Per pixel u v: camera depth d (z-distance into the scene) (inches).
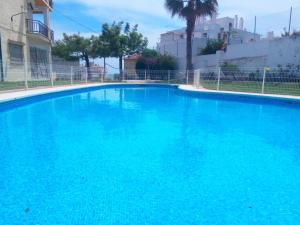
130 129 236.7
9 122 261.1
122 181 124.5
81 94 565.0
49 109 348.2
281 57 679.7
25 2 639.1
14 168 139.3
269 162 153.3
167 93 630.5
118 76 932.6
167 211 99.6
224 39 999.0
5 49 545.6
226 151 173.8
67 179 125.7
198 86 597.6
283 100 390.6
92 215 96.0
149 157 159.5
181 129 239.8
